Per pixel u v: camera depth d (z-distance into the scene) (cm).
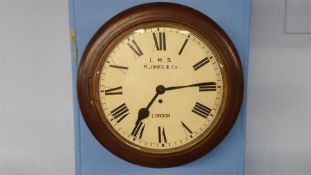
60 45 101
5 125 103
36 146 105
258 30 103
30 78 102
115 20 82
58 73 102
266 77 104
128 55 82
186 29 81
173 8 82
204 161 91
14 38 100
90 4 86
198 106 83
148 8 81
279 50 104
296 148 107
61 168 106
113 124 83
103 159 91
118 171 91
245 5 88
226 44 82
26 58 101
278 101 105
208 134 84
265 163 107
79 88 83
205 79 83
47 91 103
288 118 106
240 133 91
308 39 104
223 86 83
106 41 80
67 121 104
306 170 107
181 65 82
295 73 104
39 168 105
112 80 82
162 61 82
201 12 86
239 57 85
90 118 83
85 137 90
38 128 104
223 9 88
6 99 102
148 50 82
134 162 84
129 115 83
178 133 84
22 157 104
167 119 83
